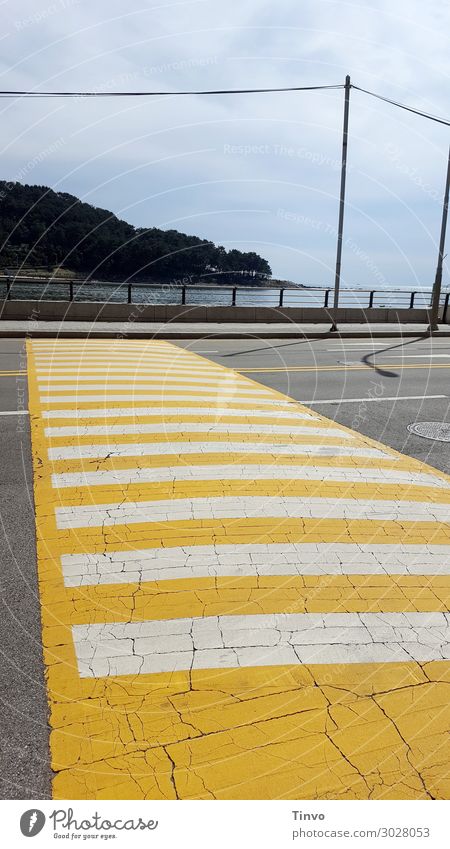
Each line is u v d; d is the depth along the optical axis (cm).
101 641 286
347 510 450
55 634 291
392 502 469
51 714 239
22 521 417
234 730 232
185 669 267
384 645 288
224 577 347
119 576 346
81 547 380
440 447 626
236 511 442
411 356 1382
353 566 364
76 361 1125
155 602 320
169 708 243
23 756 220
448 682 262
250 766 217
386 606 322
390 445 628
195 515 433
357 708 245
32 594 325
